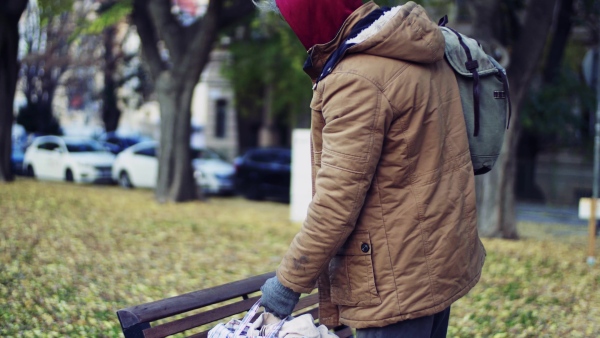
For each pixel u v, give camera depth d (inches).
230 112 1259.8
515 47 400.8
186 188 588.7
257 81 951.6
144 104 1222.3
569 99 757.9
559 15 678.5
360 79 74.5
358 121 74.1
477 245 82.4
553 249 369.7
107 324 182.7
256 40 893.2
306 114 965.8
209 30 557.9
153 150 784.9
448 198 77.9
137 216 435.2
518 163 822.5
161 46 930.1
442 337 95.0
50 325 178.4
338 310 83.5
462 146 81.1
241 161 770.2
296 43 676.7
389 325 78.6
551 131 745.0
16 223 339.6
